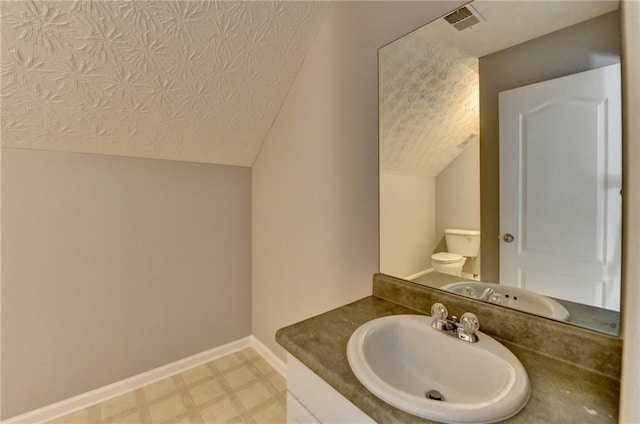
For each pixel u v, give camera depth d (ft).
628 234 1.61
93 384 5.54
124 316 5.83
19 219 4.82
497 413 1.79
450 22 3.24
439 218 3.42
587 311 2.41
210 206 6.81
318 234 5.20
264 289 6.95
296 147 5.62
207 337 6.89
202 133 5.80
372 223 4.18
